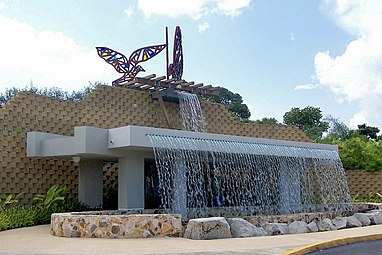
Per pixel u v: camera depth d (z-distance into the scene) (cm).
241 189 2264
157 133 1703
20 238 1228
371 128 5022
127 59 2419
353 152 2981
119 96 2272
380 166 2925
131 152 1759
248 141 1995
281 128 2855
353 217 1775
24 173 1898
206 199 2067
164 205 1809
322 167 2509
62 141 1770
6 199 1758
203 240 1198
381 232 1395
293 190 2238
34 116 1969
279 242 1155
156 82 2262
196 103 2484
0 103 4453
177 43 2600
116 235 1237
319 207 2306
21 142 1908
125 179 1742
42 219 1666
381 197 2772
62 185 2005
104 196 2100
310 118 5322
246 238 1251
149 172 2162
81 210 1817
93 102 2180
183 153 1808
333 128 5878
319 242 1144
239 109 5788
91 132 1678
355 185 2889
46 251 993
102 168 1978
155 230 1268
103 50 2425
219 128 2598
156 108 2394
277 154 2070
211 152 1850
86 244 1101
